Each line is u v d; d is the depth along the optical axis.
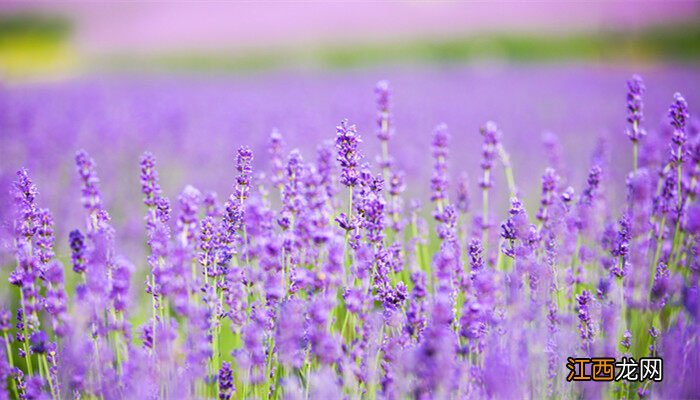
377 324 1.22
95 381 1.20
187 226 1.21
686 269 1.28
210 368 1.21
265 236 1.22
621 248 1.25
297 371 1.26
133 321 1.35
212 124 2.50
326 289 1.20
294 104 3.08
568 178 1.70
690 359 1.20
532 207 1.62
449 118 2.84
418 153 1.92
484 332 1.21
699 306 1.20
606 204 1.40
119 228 1.53
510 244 1.25
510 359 1.19
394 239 1.37
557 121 2.86
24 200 1.23
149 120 2.47
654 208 1.29
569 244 1.31
